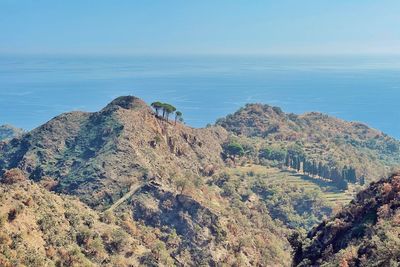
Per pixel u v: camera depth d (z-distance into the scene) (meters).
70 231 105.12
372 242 78.31
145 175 170.25
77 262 95.06
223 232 146.75
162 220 148.75
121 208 152.88
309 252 99.31
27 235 90.75
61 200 119.00
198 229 144.50
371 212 92.69
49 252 91.31
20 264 78.75
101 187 167.12
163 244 131.88
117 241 117.06
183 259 135.38
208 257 137.12
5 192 99.94
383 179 101.12
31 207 100.25
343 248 88.75
